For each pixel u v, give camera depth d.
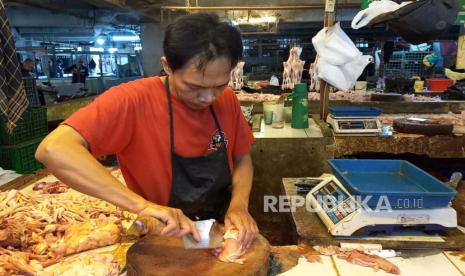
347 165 1.93
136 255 1.29
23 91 2.35
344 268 1.45
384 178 1.83
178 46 1.07
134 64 11.12
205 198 1.48
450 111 4.47
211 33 1.07
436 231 1.61
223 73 1.12
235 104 1.60
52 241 1.63
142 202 1.18
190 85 1.15
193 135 1.42
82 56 10.70
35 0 6.02
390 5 2.47
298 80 4.79
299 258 1.51
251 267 1.22
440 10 2.32
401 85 5.50
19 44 10.62
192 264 1.24
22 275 1.39
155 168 1.41
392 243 1.56
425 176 1.71
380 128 3.19
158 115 1.36
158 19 8.16
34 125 3.30
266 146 3.23
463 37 2.51
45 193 2.25
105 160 2.99
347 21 8.17
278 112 3.78
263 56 9.09
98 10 7.37
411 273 1.41
